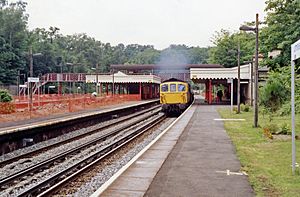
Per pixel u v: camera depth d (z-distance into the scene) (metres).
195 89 150.50
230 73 51.00
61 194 11.27
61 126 25.56
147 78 71.06
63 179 13.02
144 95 79.25
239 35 73.50
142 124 32.81
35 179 13.50
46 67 112.75
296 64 19.06
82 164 15.90
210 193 9.00
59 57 121.06
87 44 164.25
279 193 9.05
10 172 14.73
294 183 9.95
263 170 11.50
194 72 51.97
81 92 103.81
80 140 23.19
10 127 21.17
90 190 11.71
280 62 21.88
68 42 163.75
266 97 25.30
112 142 22.50
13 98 44.25
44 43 118.38
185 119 29.11
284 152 14.48
